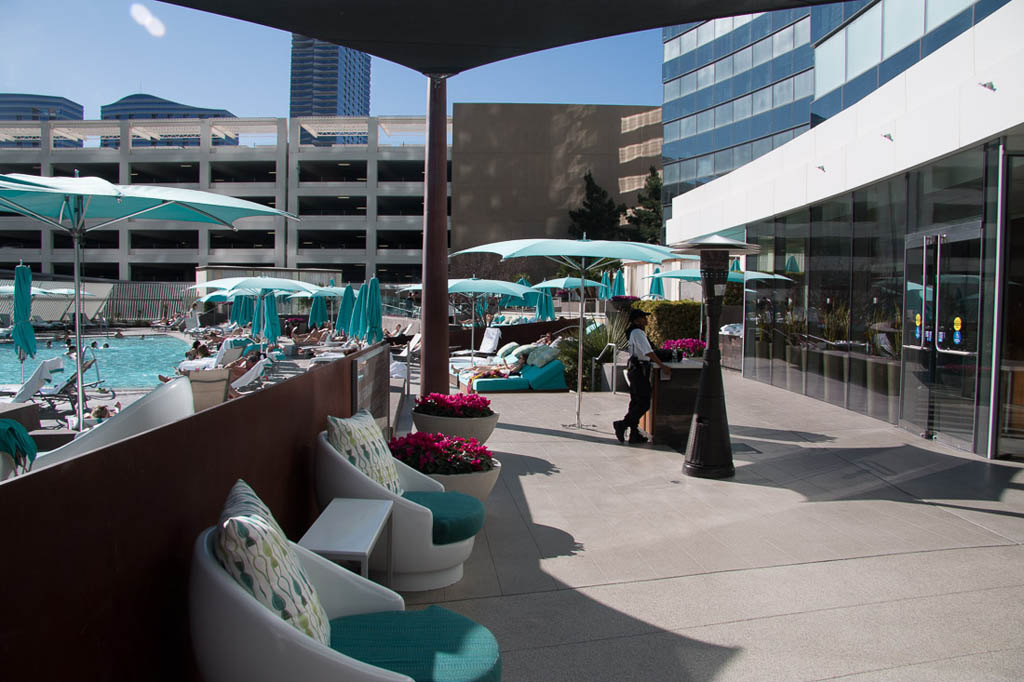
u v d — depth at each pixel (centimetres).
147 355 2428
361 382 630
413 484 450
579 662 308
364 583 262
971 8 910
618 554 446
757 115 3144
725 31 3341
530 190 6019
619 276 2548
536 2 477
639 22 509
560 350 1337
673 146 3741
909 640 327
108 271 6719
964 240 717
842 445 768
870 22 1204
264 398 337
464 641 239
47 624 165
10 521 152
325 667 193
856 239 985
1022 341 670
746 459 713
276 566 207
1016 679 292
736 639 329
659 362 790
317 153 6253
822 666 303
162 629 226
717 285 644
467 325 2855
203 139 6212
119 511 199
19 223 5900
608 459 724
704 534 484
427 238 844
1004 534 477
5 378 1753
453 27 516
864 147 913
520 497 582
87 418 954
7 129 6469
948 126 714
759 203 1313
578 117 6009
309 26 520
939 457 695
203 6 483
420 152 6234
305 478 418
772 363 1308
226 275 4294
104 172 6506
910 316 830
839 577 404
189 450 247
